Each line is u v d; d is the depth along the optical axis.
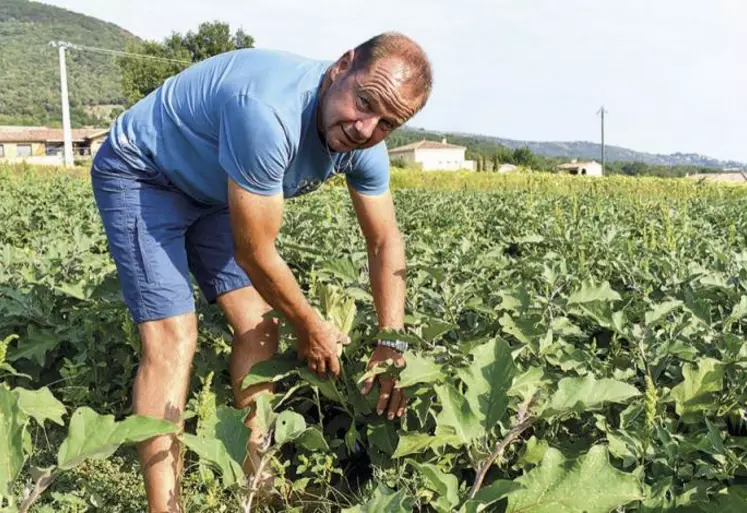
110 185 2.86
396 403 3.02
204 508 2.89
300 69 2.64
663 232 7.61
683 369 2.79
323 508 3.02
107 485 3.04
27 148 74.25
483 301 4.16
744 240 7.19
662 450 2.57
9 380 4.14
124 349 4.13
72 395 3.66
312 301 3.92
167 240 2.89
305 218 6.63
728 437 2.82
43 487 1.79
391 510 1.90
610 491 1.92
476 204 13.38
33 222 9.69
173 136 2.80
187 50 71.06
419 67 2.46
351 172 2.99
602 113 81.75
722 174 67.31
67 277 5.04
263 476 3.04
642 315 3.91
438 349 3.09
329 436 3.38
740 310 3.39
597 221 9.43
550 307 3.63
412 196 16.33
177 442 2.79
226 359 3.86
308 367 3.05
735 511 2.17
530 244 7.18
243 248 2.65
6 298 4.64
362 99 2.47
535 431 3.03
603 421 2.85
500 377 2.17
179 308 2.86
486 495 1.91
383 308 3.17
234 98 2.54
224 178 2.82
